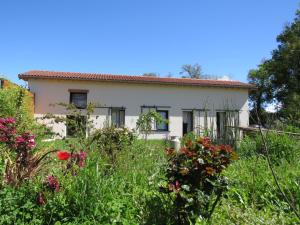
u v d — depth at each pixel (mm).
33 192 4070
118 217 4000
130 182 5344
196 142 4035
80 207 3998
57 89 23312
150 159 7230
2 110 10094
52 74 23688
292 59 36219
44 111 22953
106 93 24109
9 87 12016
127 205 4359
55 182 4105
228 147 4016
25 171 4457
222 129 11547
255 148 8930
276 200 4941
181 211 3914
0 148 5020
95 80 23531
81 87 23703
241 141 10109
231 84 25922
